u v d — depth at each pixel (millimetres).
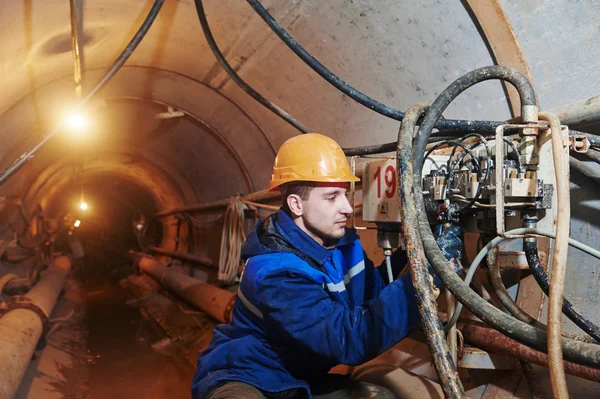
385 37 2965
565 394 1184
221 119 5957
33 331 4762
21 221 7773
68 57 4133
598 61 2035
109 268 17453
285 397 2006
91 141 8016
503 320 1347
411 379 2486
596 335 1761
